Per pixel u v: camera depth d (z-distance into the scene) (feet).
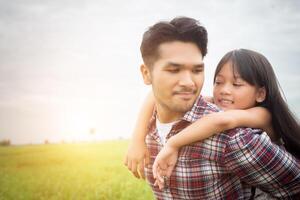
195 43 4.96
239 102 6.17
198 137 5.09
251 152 4.91
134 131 6.16
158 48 4.95
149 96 6.31
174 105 5.00
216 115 5.21
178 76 4.91
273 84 6.09
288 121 5.99
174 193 5.50
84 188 18.45
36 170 22.70
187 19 4.98
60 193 18.79
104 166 22.31
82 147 28.19
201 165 5.16
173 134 5.53
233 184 5.31
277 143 6.12
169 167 5.24
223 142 5.04
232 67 6.15
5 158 25.94
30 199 19.06
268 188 5.15
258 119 5.66
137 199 16.65
